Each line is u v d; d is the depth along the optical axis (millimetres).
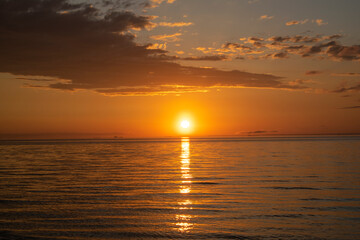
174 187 24906
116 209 18047
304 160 48438
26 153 74875
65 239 13219
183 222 15516
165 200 20266
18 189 24344
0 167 41125
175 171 35531
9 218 16250
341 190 23000
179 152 77375
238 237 13453
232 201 19812
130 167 40688
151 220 15883
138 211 17562
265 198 20531
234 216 16469
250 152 71375
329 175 30938
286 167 38688
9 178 30406
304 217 16219
